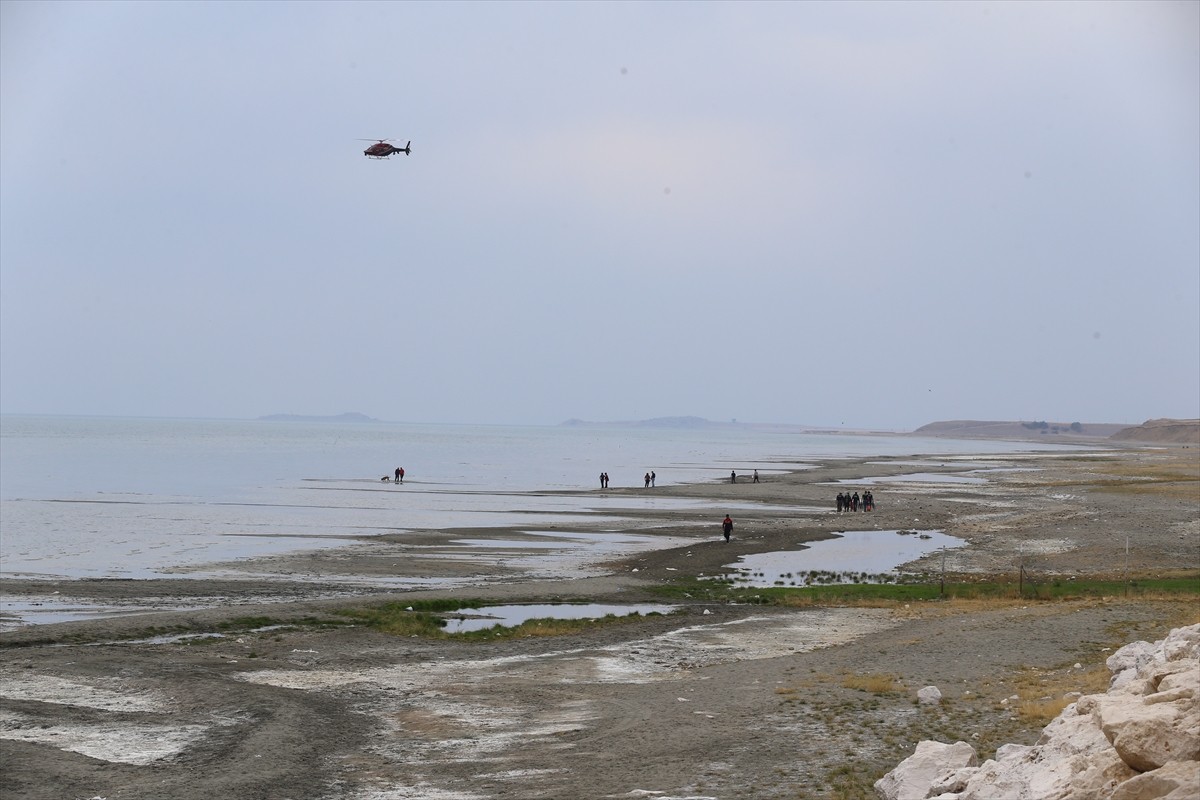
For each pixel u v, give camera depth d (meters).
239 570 51.22
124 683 27.88
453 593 44.00
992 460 189.62
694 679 28.83
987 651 31.22
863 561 56.88
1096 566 53.56
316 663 31.20
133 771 20.00
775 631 36.81
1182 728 10.85
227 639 34.31
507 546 62.59
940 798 13.65
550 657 32.50
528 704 26.00
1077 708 14.84
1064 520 74.31
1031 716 22.67
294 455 199.12
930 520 77.25
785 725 23.03
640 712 24.77
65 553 57.09
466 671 30.36
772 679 28.44
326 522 75.75
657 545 63.81
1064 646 31.48
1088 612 37.75
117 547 59.91
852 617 39.62
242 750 21.59
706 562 56.25
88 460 164.62
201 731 23.23
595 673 30.05
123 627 35.34
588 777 19.34
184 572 50.34
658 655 32.81
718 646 34.19
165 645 33.22
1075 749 12.92
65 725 23.56
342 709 25.59
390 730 23.55
